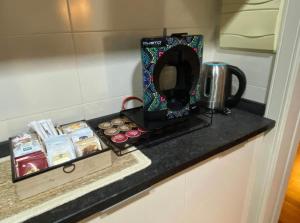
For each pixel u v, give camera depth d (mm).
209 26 1207
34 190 610
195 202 919
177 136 899
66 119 937
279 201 1423
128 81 1042
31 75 820
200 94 1132
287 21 910
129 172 700
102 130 892
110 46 943
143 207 733
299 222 1642
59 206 585
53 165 639
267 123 1018
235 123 1019
